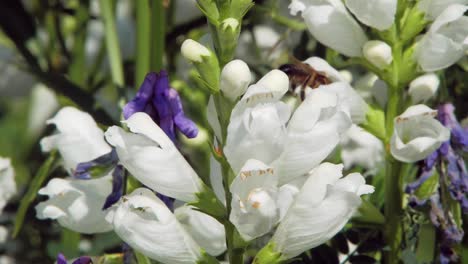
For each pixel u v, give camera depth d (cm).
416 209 38
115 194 35
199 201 33
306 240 32
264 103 31
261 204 30
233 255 33
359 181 32
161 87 34
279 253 32
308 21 38
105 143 37
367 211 38
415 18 37
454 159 38
